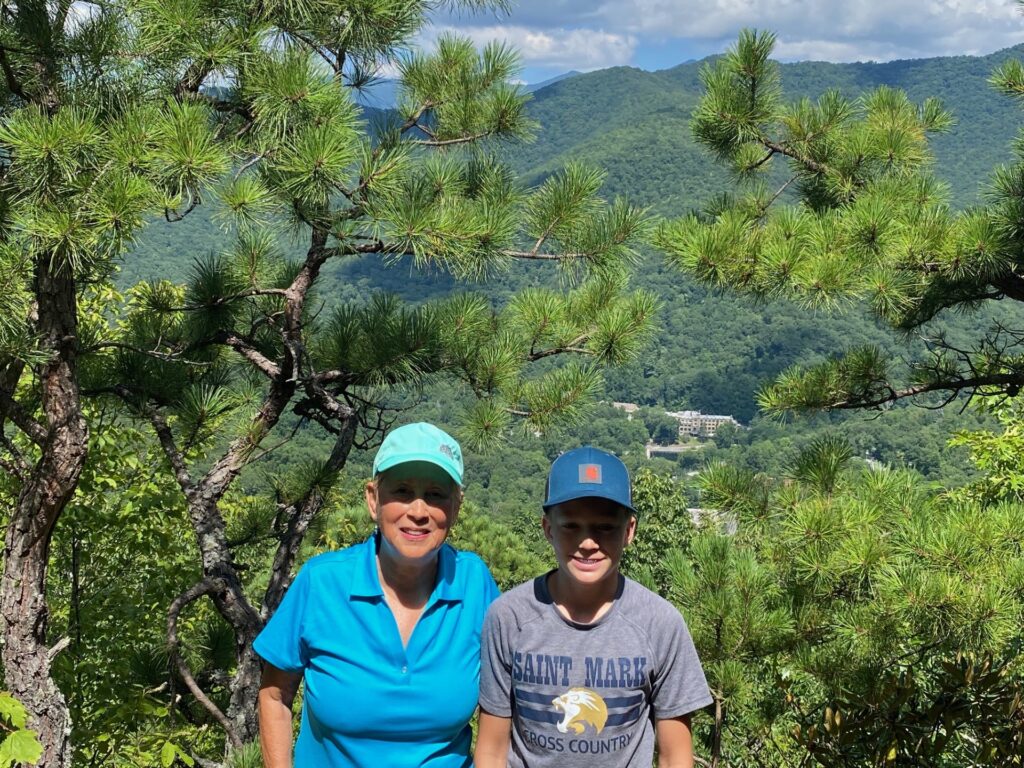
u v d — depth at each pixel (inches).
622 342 235.0
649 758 72.0
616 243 219.1
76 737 201.9
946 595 148.0
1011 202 200.5
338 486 247.9
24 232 150.8
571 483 71.0
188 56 174.9
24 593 182.4
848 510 172.4
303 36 201.9
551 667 71.8
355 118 184.9
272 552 343.6
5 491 271.9
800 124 252.1
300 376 236.2
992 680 113.1
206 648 224.7
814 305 197.2
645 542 961.5
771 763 175.0
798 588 172.4
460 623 76.2
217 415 235.8
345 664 73.7
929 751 112.9
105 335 250.1
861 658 160.6
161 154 155.3
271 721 76.9
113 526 283.6
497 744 74.3
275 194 179.8
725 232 207.5
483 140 232.8
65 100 170.6
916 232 198.4
